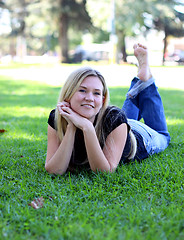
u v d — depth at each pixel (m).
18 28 54.75
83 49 41.88
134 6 36.53
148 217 2.32
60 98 3.10
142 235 2.14
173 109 7.38
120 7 36.66
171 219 2.30
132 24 37.03
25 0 47.16
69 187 2.94
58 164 3.11
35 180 3.11
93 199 2.71
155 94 4.01
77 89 2.97
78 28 43.75
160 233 2.14
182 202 2.63
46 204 2.59
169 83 14.37
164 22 41.22
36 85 13.84
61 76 18.17
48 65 30.38
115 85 10.33
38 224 2.27
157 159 3.62
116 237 2.10
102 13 36.75
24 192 2.83
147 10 37.34
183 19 41.19
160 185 2.98
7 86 13.50
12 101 9.03
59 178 3.17
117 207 2.50
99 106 3.01
